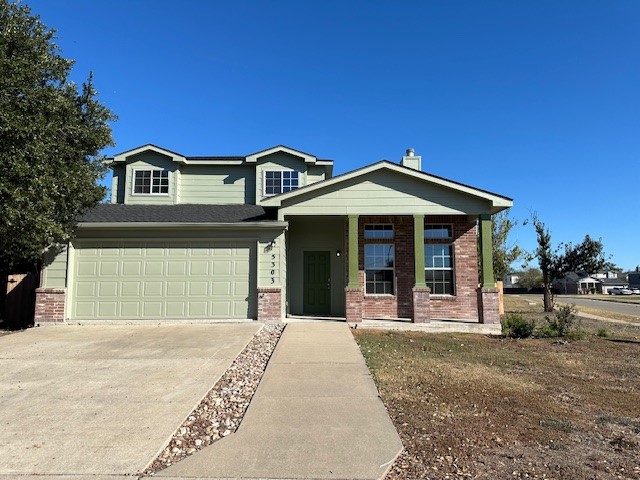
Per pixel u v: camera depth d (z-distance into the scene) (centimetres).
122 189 1642
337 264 1513
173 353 829
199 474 370
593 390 636
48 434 450
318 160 1667
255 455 404
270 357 804
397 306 1466
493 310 1277
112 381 643
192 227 1241
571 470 383
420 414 517
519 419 507
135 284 1234
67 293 1210
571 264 2200
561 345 1023
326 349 871
